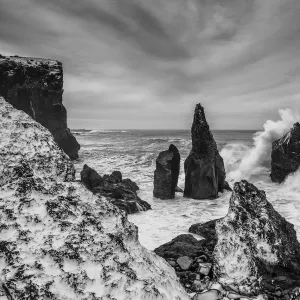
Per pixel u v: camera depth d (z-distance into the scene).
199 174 15.58
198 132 15.88
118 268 3.20
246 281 5.43
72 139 36.44
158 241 8.70
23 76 34.41
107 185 14.59
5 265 2.87
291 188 17.62
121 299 2.88
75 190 3.95
